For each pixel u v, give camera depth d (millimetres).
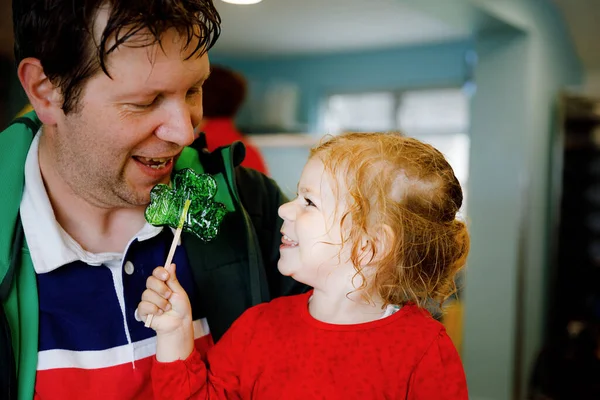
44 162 820
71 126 749
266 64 5730
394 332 861
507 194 3115
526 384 3332
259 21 4273
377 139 925
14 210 784
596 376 3293
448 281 949
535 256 3387
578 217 3701
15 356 754
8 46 3705
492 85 3146
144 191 812
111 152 750
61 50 708
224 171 995
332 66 5457
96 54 701
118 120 730
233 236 975
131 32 688
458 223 953
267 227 1052
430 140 5168
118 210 859
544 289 3627
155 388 819
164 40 708
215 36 787
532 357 3451
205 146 1061
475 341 3221
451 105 5062
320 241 858
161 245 905
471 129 3219
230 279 956
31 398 771
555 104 3631
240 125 4891
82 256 811
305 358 850
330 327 862
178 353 823
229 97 2260
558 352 3377
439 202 900
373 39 4844
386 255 863
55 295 803
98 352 821
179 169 960
